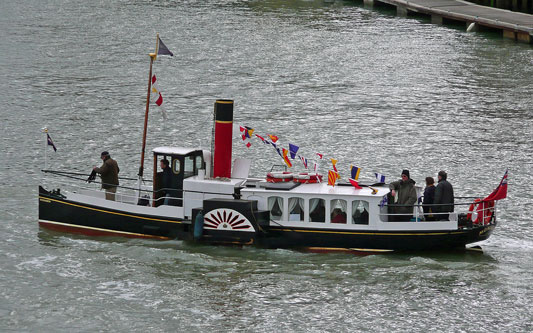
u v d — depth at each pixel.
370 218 92.38
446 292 85.31
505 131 153.62
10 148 139.25
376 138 149.00
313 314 80.56
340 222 93.38
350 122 160.62
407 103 176.12
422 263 92.38
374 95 183.88
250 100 178.75
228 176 97.56
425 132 153.00
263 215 93.44
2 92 181.00
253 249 95.31
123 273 89.69
